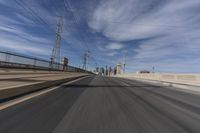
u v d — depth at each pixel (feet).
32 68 111.96
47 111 22.17
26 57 107.86
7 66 84.53
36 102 26.48
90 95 37.42
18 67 94.17
